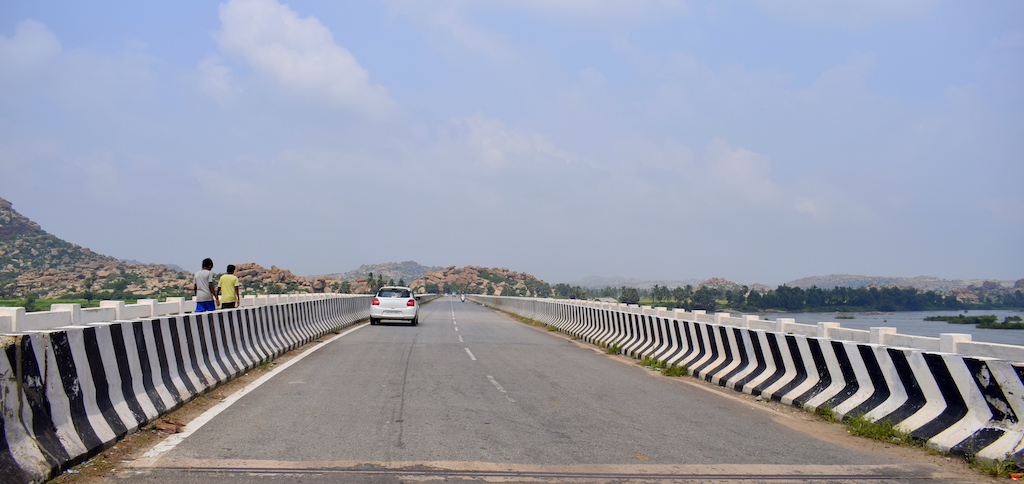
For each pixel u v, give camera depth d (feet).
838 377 28.22
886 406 24.91
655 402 30.73
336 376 36.88
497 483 17.11
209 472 17.43
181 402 26.89
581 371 42.09
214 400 28.84
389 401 28.96
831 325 31.19
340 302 86.48
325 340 62.03
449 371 39.65
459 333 73.51
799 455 21.01
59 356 18.33
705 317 45.52
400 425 23.98
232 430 22.74
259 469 17.80
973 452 20.27
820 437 23.85
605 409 28.43
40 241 366.22
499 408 27.91
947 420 22.15
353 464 18.53
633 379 39.11
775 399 31.71
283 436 21.89
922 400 23.63
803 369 30.76
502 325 96.43
